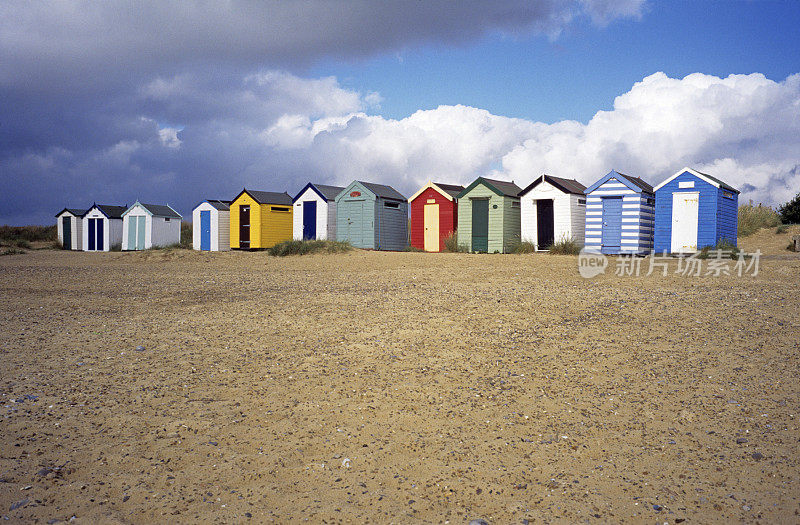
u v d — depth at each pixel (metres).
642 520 3.74
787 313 9.09
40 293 13.52
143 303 11.79
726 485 4.14
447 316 9.70
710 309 9.57
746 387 6.03
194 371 6.94
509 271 16.27
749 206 30.14
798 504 3.82
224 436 5.08
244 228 31.47
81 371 6.95
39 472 4.32
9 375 6.77
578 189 23.83
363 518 3.79
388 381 6.55
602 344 7.79
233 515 3.82
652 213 21.73
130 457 4.63
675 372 6.59
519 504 3.97
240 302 11.64
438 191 27.11
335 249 25.00
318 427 5.29
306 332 8.83
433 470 4.48
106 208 36.59
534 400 5.95
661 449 4.78
